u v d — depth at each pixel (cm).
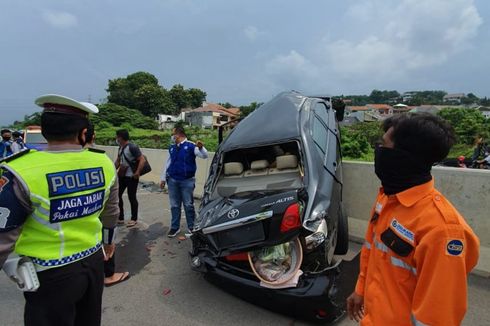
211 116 8506
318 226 306
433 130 128
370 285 149
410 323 132
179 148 516
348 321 294
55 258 180
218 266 332
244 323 302
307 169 363
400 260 135
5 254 163
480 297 326
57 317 185
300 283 286
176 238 529
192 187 527
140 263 441
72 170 186
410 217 131
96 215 204
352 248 450
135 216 594
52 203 175
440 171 400
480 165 1007
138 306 338
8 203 162
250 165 457
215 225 323
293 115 429
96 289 205
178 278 395
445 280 118
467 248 123
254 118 457
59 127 185
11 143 1122
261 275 299
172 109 9781
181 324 306
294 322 300
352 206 492
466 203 382
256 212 308
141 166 576
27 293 184
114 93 9306
